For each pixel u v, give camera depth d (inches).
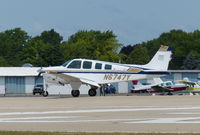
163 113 1282.0
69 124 1087.6
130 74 2249.0
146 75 2267.5
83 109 1446.9
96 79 2251.5
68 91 4020.7
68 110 1421.0
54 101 1850.4
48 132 938.7
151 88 3678.6
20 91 4362.7
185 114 1249.4
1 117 1259.2
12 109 1496.1
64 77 2226.9
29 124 1099.3
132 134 908.6
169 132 936.9
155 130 971.3
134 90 3806.6
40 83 4382.4
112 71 2242.9
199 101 1708.9
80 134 910.4
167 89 3535.9
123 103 1659.7
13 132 940.0
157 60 2293.3
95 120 1154.7
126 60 7519.7
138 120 1138.7
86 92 4008.4
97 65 2251.5
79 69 2255.2
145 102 1689.2
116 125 1056.2
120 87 4409.5
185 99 1846.7
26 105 1652.3
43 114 1317.7
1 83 4340.6
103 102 1726.1
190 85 3516.2
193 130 965.8
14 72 4362.7
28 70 4394.7
